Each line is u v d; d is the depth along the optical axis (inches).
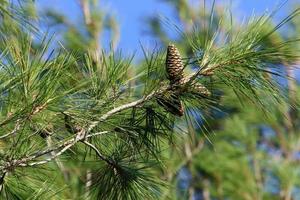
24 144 80.0
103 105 83.5
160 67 82.7
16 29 83.9
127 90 85.6
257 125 208.1
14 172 82.4
